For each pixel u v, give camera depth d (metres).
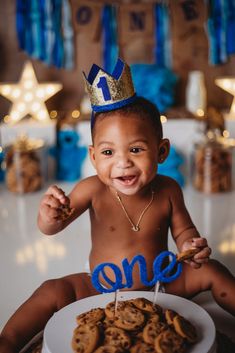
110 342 0.75
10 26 2.32
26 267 1.37
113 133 0.91
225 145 2.02
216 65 2.37
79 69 2.36
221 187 2.01
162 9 2.28
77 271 1.33
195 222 1.67
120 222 1.03
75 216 1.05
